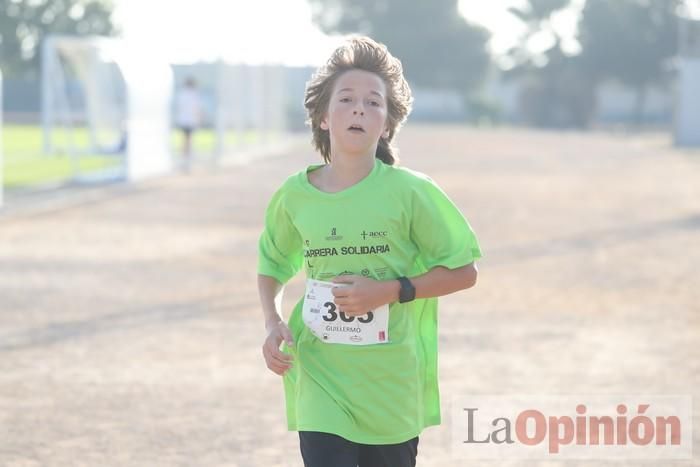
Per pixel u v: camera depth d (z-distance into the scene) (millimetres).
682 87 118188
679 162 85062
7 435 13891
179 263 29469
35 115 126938
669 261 30641
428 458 13195
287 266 9500
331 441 8703
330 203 8695
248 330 20750
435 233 8742
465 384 16609
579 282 26766
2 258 29859
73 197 47406
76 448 13383
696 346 19391
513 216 43031
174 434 14008
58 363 17875
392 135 9086
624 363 18031
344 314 8680
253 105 84188
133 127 56531
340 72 8688
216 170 66375
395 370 8758
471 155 90750
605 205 48375
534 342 19734
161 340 19750
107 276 27062
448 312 22672
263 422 14609
